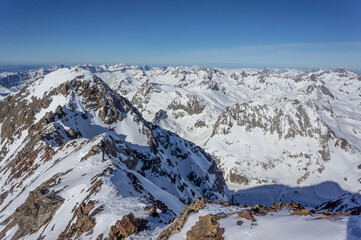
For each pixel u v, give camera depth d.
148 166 127.38
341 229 15.40
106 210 31.45
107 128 144.88
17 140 134.62
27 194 60.00
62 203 41.84
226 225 19.36
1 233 48.06
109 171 47.03
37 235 37.66
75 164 61.91
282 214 20.12
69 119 130.25
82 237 27.92
